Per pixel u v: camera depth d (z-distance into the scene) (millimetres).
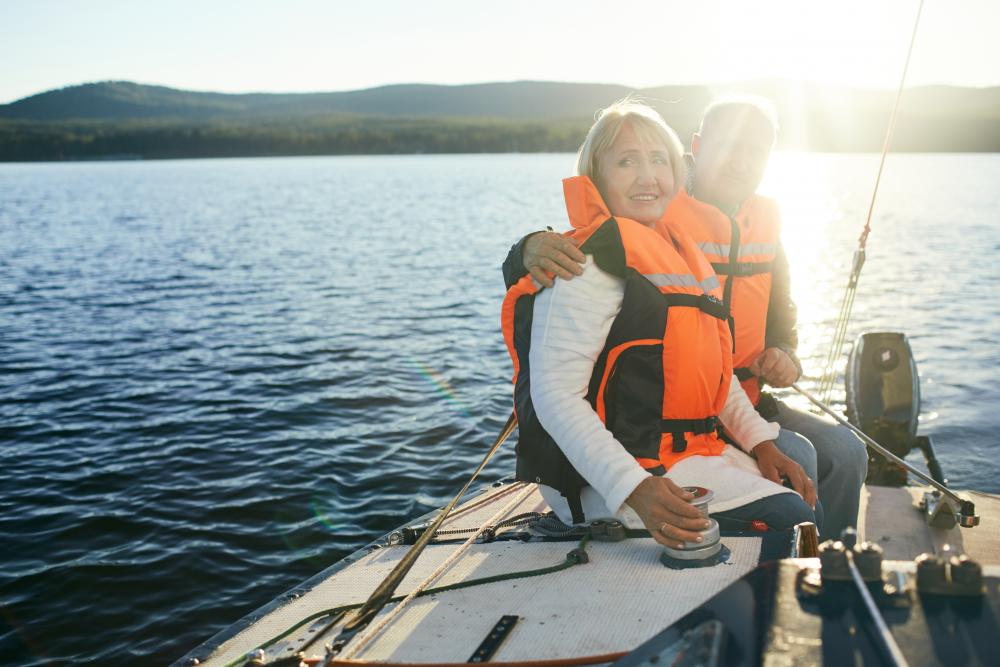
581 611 2045
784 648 1348
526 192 61156
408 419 8922
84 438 8414
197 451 7973
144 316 15328
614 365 2475
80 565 5707
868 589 1470
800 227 31734
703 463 2545
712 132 3438
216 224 36875
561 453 2510
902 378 4918
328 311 15672
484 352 12164
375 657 1924
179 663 2125
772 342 3586
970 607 1399
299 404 9500
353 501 6781
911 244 25328
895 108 4078
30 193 66688
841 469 3217
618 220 2459
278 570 5637
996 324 13289
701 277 2674
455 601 2186
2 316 15469
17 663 4625
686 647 1442
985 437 7852
